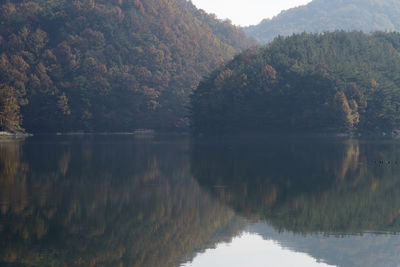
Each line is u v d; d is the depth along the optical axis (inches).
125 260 1109.7
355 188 1987.0
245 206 1649.9
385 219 1473.9
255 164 2812.5
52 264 1067.3
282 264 1083.3
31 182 2086.6
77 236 1278.3
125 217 1486.2
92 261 1097.4
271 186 2032.5
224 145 4616.1
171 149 4020.7
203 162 2913.4
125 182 2122.3
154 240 1259.2
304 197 1812.3
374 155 3437.5
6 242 1214.9
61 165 2709.2
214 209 1604.3
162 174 2373.3
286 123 7170.3
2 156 3235.7
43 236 1268.5
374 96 7313.0
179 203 1689.2
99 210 1566.2
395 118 7357.3
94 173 2388.0
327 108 6747.1
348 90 7116.1
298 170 2541.8
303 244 1228.5
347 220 1457.9
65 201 1691.7
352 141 5383.9
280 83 7421.3
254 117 7263.8
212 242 1248.2
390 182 2149.4
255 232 1332.4
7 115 6633.9
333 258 1123.9
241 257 1136.2
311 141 5428.2
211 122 7706.7
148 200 1736.0
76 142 5147.6
